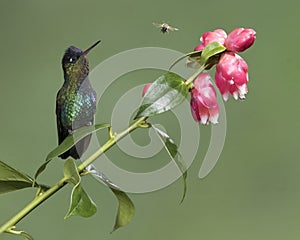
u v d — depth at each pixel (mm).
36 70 11922
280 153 11172
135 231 9922
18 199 9727
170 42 12391
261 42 12633
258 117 11617
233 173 10906
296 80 12047
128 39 12344
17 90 11758
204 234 10188
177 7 12586
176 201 10133
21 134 11281
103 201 9648
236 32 3711
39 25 12305
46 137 11305
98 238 9742
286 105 11805
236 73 3705
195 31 12547
